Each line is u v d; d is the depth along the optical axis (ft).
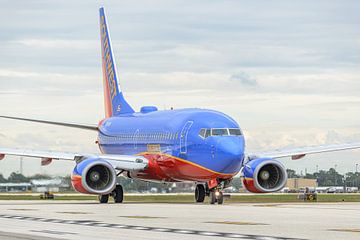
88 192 472.03
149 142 521.65
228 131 460.55
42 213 346.74
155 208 393.91
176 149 483.51
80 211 364.79
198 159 465.47
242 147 457.68
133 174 536.42
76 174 473.26
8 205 447.42
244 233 241.96
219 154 452.35
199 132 467.11
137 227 264.31
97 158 479.41
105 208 397.60
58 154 506.48
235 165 454.40
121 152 569.64
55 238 226.79
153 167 513.86
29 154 503.20
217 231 248.73
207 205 436.35
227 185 476.54
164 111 542.16
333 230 252.01
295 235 235.81
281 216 319.68
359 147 502.38
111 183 477.36
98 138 621.31
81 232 246.47
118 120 594.24
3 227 266.36
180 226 267.80
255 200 619.26
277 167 467.52
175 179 504.02
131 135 553.23
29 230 254.06
